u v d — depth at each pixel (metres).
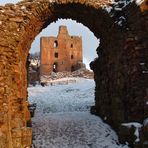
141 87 12.43
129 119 12.82
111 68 15.27
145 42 12.65
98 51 18.06
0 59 11.80
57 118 18.05
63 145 13.45
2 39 12.09
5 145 10.76
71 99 29.00
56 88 36.41
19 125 11.90
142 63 12.62
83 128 15.60
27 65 16.98
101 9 14.02
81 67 54.16
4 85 11.58
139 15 12.48
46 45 54.50
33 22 13.47
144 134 10.10
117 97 14.09
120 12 13.94
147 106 11.64
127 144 12.25
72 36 56.78
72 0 13.79
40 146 13.21
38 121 17.11
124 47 13.25
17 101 12.47
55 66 55.62
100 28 15.73
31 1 13.34
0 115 10.95
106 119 16.27
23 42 13.16
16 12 12.83
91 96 29.89
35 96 31.53
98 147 13.13
